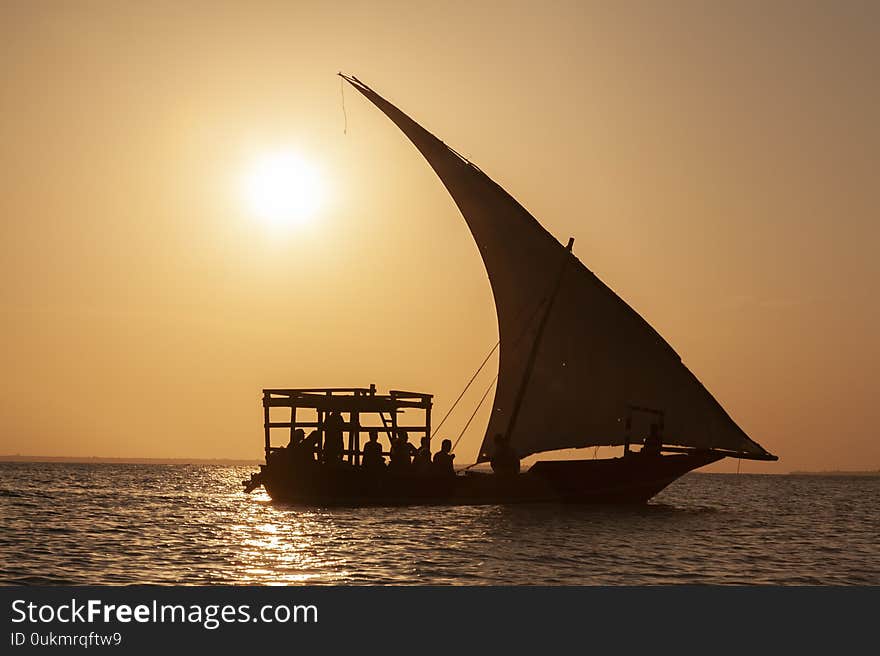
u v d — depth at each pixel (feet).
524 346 237.86
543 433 236.22
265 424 231.09
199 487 413.80
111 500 284.00
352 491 222.89
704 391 223.10
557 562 143.84
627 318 225.35
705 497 412.98
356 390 223.71
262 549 154.10
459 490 222.07
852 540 190.60
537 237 232.32
